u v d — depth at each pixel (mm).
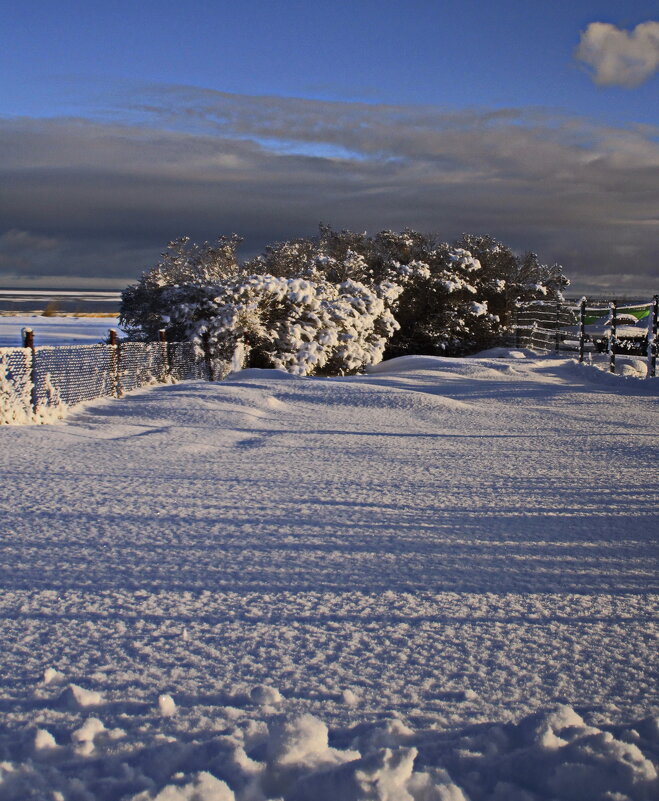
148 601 4035
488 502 6562
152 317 28281
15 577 4391
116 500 6352
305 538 5312
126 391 15273
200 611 3900
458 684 3131
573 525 5848
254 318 26703
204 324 26531
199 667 3234
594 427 11656
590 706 2965
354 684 3102
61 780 2314
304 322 28250
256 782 2295
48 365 11641
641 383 17719
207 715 2781
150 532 5383
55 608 3914
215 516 5879
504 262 40844
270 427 11125
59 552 4883
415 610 3977
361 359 29328
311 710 2863
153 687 3031
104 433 10062
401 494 6824
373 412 12898
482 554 5027
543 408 13930
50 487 6789
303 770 2352
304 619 3816
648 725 2711
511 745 2584
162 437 9875
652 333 19656
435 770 2406
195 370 23156
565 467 8336
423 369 21672
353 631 3674
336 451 9195
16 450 8531
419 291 38688
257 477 7488
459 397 15570
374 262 41094
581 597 4238
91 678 3107
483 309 37938
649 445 9930
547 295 39688
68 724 2703
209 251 33469
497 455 9070
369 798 2188
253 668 3236
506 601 4145
